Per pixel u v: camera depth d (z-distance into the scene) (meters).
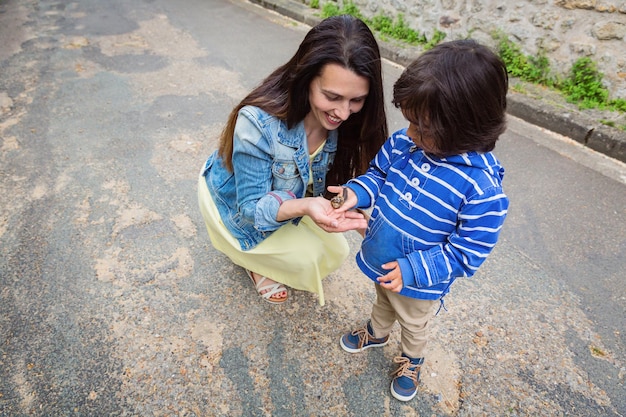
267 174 1.55
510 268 2.21
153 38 4.93
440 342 1.85
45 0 6.28
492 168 1.21
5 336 1.79
